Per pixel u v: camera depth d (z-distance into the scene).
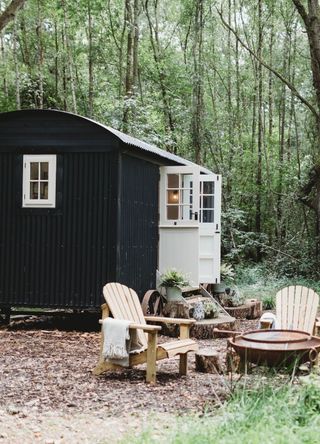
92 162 9.29
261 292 14.37
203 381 6.16
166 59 20.89
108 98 19.80
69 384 6.00
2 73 19.12
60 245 9.38
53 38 20.84
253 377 5.75
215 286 11.80
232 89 22.84
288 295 7.50
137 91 19.69
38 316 11.05
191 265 10.68
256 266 17.78
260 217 20.27
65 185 9.38
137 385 5.99
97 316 10.33
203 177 11.65
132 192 9.72
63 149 9.41
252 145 20.70
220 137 21.34
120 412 5.04
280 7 19.81
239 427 4.04
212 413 4.69
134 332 6.31
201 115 19.64
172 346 6.20
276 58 21.48
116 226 9.14
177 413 4.84
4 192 9.63
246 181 20.27
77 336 8.85
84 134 9.32
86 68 21.08
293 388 4.84
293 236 19.30
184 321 6.73
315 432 3.78
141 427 4.52
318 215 16.75
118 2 19.83
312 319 7.17
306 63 20.55
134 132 16.61
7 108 18.81
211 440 3.78
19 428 4.61
